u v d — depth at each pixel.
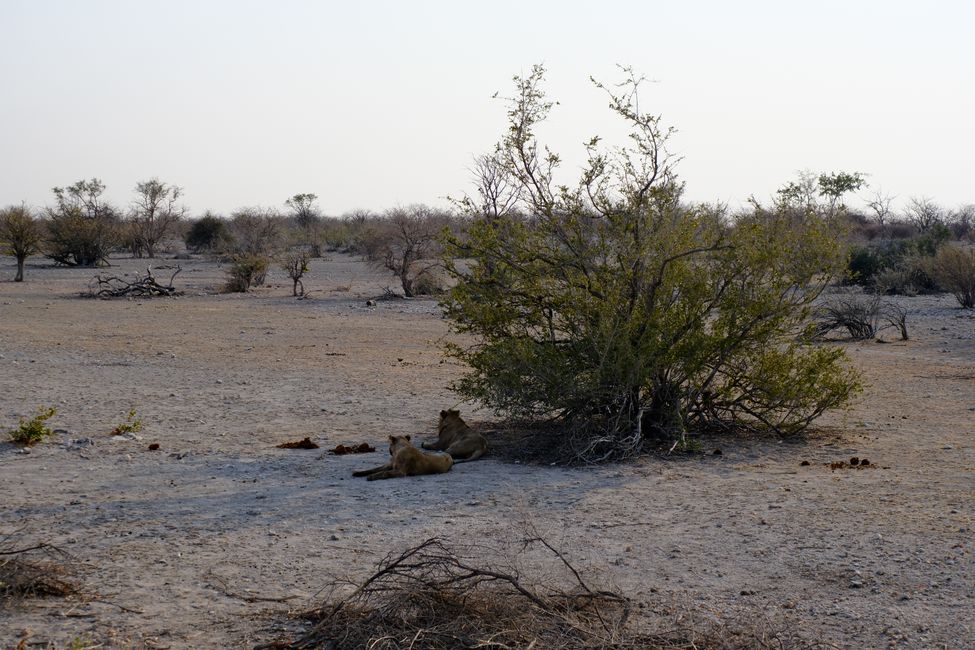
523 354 11.45
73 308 35.00
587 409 11.63
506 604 5.80
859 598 6.46
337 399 16.03
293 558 7.31
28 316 31.50
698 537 7.90
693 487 9.73
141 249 75.19
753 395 12.63
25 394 15.92
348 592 6.47
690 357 11.90
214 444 12.09
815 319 28.52
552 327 12.02
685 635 5.52
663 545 7.68
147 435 12.62
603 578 6.83
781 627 5.91
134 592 6.52
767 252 11.93
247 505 8.96
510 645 5.39
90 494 9.37
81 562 7.16
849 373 14.25
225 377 18.62
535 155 12.02
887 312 32.25
